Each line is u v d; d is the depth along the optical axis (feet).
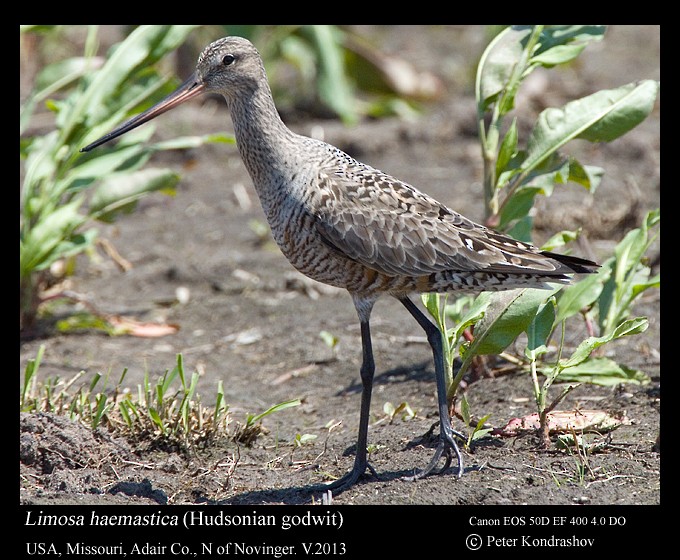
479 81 48.83
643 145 78.54
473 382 47.75
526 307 40.29
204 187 79.56
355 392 49.80
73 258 63.52
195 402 45.09
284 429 45.70
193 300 62.39
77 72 61.77
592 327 49.85
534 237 63.57
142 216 75.31
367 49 91.56
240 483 39.37
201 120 86.22
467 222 40.60
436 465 39.14
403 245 39.75
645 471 38.04
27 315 57.16
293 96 92.73
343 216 39.60
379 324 57.82
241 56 41.47
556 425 41.52
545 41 49.75
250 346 56.18
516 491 36.73
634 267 48.16
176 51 90.17
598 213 65.51
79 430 40.81
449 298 53.01
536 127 47.06
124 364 53.47
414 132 84.79
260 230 71.77
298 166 40.34
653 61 98.07
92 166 56.95
